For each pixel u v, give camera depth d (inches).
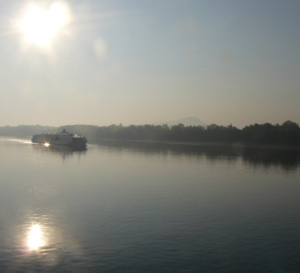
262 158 5541.3
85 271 1188.5
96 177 3255.4
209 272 1184.8
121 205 2079.2
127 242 1438.2
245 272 1189.1
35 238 1481.3
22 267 1215.6
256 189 2748.5
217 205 2129.7
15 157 5255.9
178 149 7696.9
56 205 2063.2
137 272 1179.3
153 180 3117.6
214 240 1473.9
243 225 1700.3
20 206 2033.7
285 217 1866.4
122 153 6333.7
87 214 1866.4
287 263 1258.0
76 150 7062.0
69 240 1460.4
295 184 3026.6
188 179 3216.0
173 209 1996.8
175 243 1432.1
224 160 5157.5
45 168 3924.7
